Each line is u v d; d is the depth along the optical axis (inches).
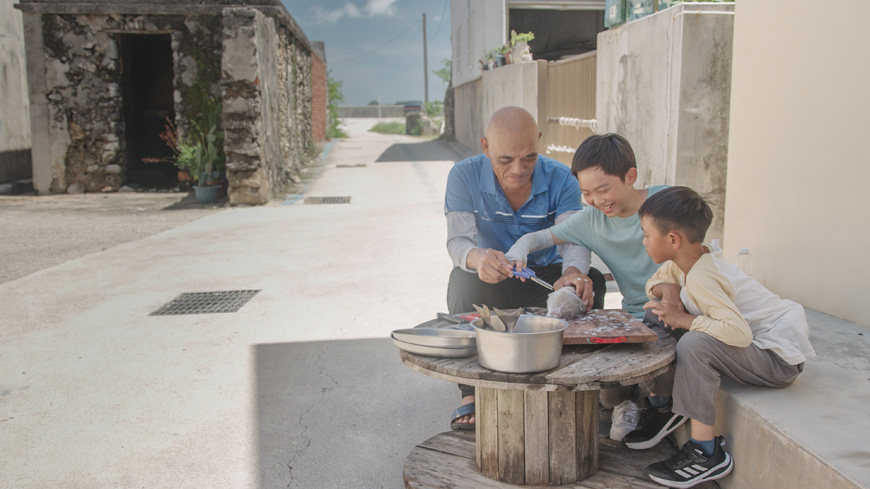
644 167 220.7
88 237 329.4
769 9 147.3
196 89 498.0
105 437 123.5
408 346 95.4
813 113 136.1
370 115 2023.9
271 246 294.0
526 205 130.1
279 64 520.1
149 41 569.9
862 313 127.8
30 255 288.8
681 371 94.9
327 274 242.7
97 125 513.0
